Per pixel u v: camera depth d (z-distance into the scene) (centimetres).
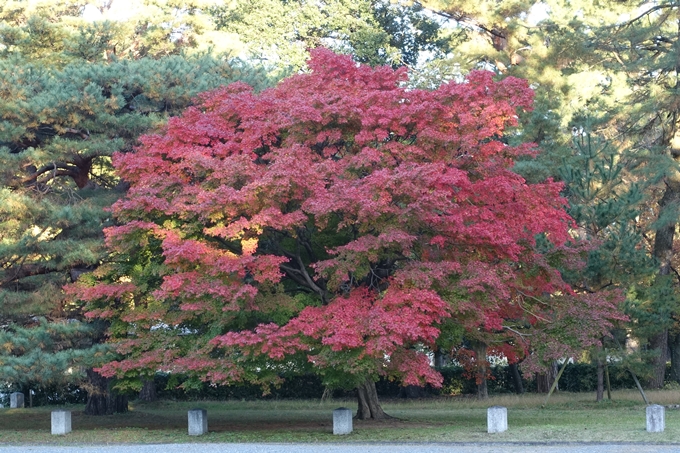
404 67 2009
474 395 3512
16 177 2136
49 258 2055
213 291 1667
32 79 2136
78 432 2066
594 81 3766
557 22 3466
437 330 1694
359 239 1723
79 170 2362
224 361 1753
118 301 2044
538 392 3616
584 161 2806
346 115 1827
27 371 1830
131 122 2131
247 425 2272
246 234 1856
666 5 3167
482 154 1877
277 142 2020
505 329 2327
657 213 3566
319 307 1828
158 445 1745
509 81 1880
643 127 3353
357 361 1677
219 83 2294
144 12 2962
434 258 1891
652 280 2927
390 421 2202
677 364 3619
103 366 1870
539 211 1912
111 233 1797
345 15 4453
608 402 2833
